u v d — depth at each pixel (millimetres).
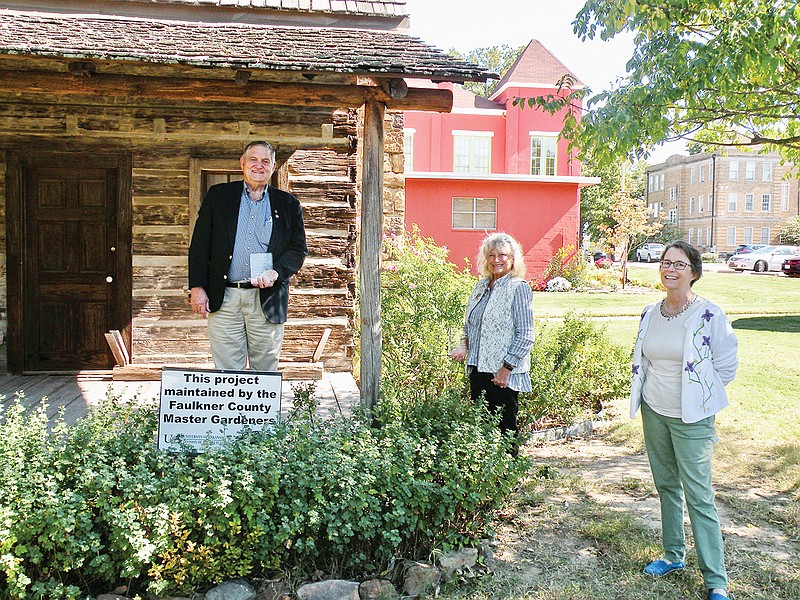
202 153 7586
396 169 9406
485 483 4195
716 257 52094
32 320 7594
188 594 3680
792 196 57375
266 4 7836
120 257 7574
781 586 4000
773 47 5242
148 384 7172
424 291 7895
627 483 5605
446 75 4801
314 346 7914
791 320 15617
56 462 3754
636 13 5695
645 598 3865
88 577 3703
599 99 5957
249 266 4664
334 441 4168
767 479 5660
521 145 25562
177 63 4652
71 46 4785
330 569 3904
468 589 3936
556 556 4379
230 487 3762
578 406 7703
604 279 25266
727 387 8680
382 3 8195
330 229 7910
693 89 5551
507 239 5164
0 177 7371
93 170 7590
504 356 5051
